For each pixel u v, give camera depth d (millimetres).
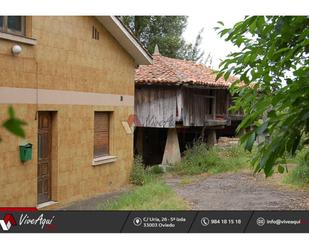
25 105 6262
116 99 8977
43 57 6660
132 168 9633
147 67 12102
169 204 6402
